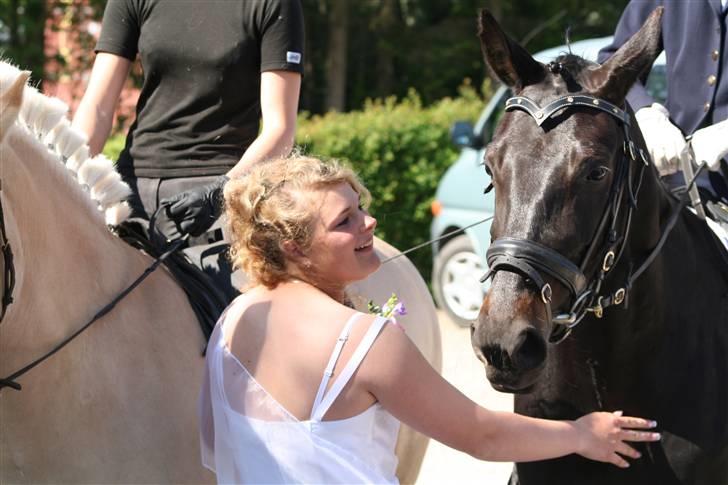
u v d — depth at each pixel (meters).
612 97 3.29
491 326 3.01
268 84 4.07
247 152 3.89
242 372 2.83
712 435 3.53
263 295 2.88
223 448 2.88
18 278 2.91
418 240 11.97
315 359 2.71
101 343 3.23
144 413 3.27
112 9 4.30
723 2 4.18
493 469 6.57
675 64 4.33
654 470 3.49
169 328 3.45
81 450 3.12
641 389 3.53
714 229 4.04
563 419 3.64
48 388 3.07
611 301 3.34
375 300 4.49
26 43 16.28
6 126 2.68
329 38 21.73
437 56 21.70
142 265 3.52
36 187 3.11
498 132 3.27
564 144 3.13
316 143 11.58
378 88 22.33
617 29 4.59
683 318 3.58
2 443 3.08
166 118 4.12
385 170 11.74
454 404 2.75
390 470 2.87
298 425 2.71
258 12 4.07
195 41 4.09
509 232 3.09
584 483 3.52
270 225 2.79
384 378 2.69
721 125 3.78
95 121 4.16
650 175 3.44
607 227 3.22
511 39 3.42
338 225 2.80
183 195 3.62
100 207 3.60
